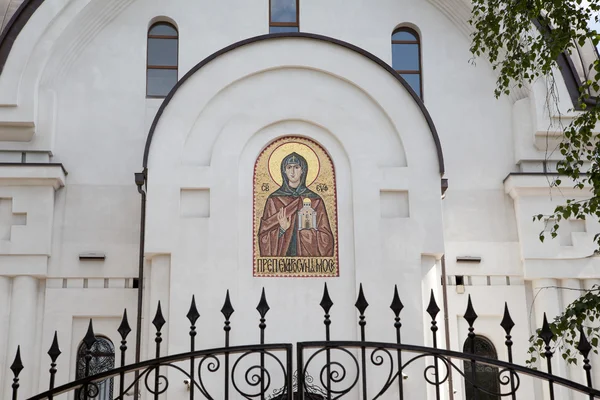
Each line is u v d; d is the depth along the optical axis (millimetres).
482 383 17984
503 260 18562
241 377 16109
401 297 16594
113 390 17250
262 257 16938
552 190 18625
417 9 20078
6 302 17359
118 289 17812
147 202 16781
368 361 16266
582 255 18297
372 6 20047
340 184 17516
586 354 8156
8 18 20156
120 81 19094
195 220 16781
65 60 19000
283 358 16406
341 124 17766
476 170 19156
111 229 18172
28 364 17141
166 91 19359
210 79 17719
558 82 19328
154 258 16688
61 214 18141
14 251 17484
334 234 17219
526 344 18078
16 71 18422
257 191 17375
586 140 11469
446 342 17047
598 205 10953
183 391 15844
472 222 18797
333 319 16656
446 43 19922
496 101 19609
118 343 17578
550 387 8148
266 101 17781
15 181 17797
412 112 17766
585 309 10188
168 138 17297
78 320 17703
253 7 19797
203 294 16328
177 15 19578
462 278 18438
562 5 11570
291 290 16766
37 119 18453
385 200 17328
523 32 18625
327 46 18047
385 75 17953
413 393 16078
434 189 17312
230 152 17375
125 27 19406
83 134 18703
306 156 17703
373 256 16859
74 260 17891
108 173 18516
